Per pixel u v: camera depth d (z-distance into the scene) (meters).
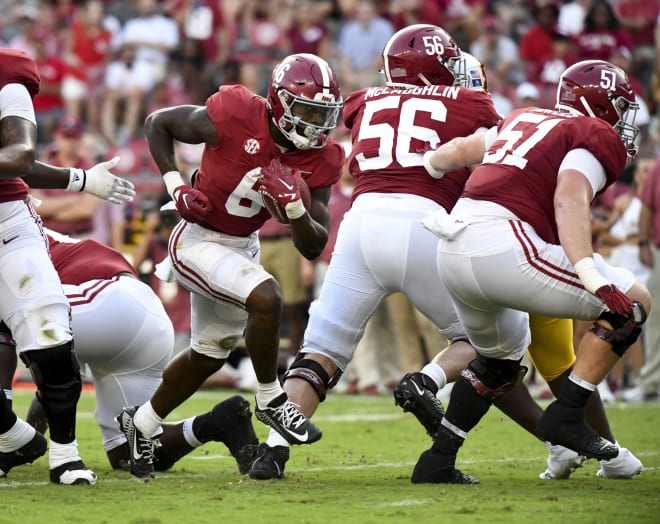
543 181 15.73
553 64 44.19
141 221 35.56
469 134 17.69
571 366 17.81
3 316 15.77
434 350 33.06
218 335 16.86
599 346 15.70
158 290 34.59
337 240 17.92
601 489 16.06
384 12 47.62
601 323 15.77
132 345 17.75
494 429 25.20
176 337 34.75
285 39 48.28
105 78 48.84
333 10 50.00
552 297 15.54
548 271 15.42
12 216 15.77
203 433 17.92
